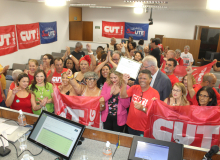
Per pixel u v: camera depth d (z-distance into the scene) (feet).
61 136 5.27
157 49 17.07
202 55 32.96
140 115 7.56
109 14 36.78
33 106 8.38
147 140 4.94
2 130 6.21
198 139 6.04
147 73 7.38
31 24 24.07
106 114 8.59
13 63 21.20
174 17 33.50
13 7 20.86
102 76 11.62
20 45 22.45
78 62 15.24
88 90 9.09
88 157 5.30
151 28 35.29
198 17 32.22
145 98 7.61
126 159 5.25
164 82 8.83
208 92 7.34
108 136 5.90
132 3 19.34
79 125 5.11
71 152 4.90
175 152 4.60
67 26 33.94
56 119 5.56
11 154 5.37
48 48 28.81
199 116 5.93
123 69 7.79
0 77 13.12
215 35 31.73
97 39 38.73
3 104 12.17
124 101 8.52
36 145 5.79
